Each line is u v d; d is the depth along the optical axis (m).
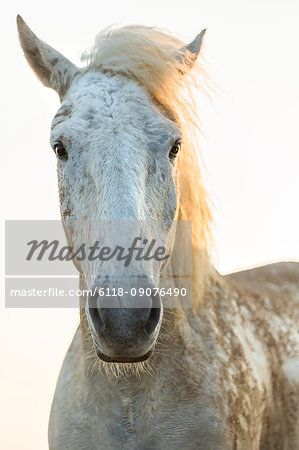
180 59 3.71
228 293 4.09
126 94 3.31
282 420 4.10
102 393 3.48
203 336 3.71
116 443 3.47
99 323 2.96
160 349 3.49
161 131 3.22
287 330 4.30
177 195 3.44
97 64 3.51
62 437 3.57
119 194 3.01
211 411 3.54
